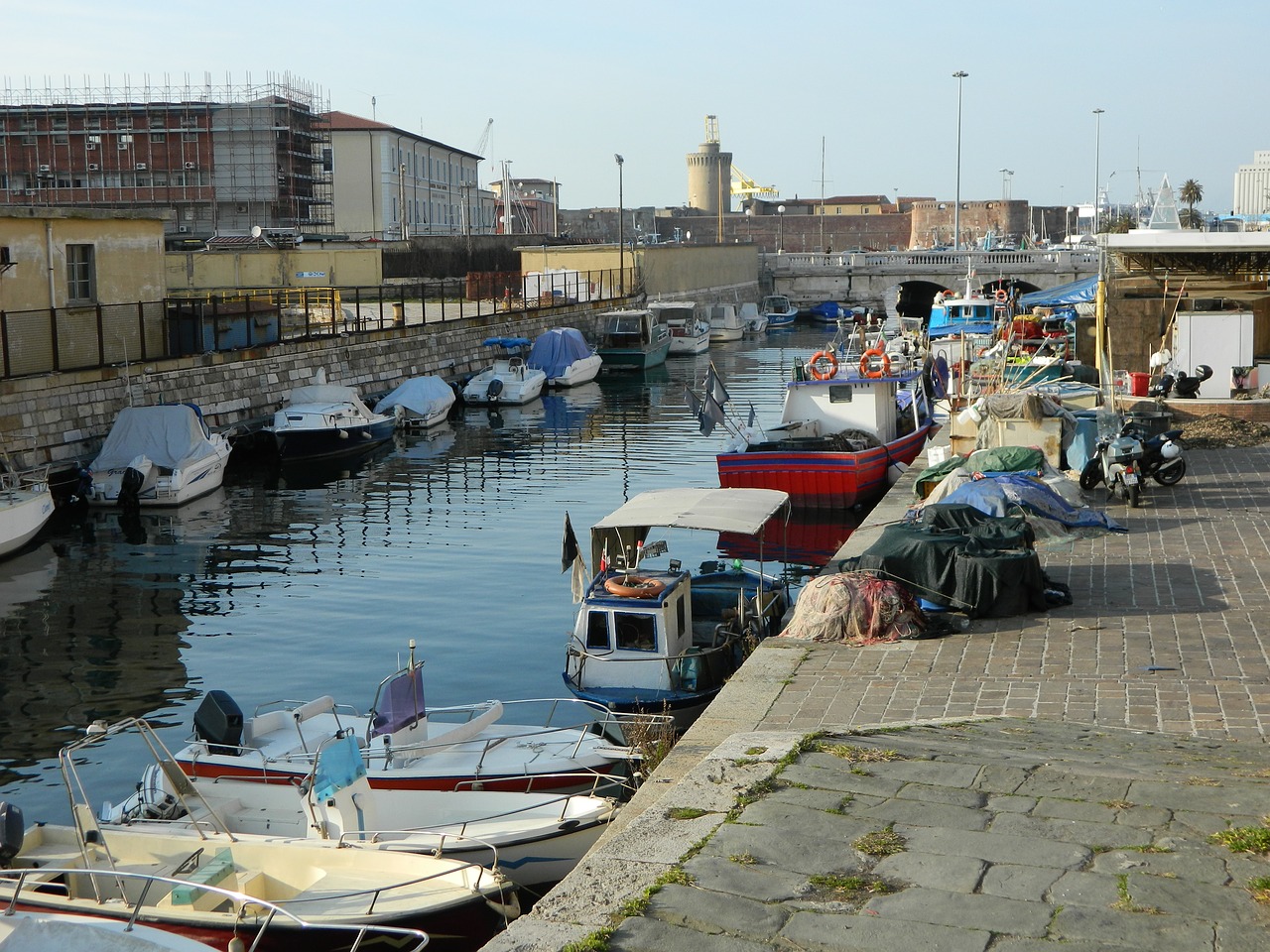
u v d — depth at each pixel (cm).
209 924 966
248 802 1296
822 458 2831
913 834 741
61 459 3312
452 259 8500
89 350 3528
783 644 1389
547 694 1750
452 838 1138
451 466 3872
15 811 1068
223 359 4019
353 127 10525
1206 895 643
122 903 1009
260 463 3975
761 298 10544
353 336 4847
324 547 2753
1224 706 1105
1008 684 1202
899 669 1269
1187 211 10044
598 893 682
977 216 13675
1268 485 2219
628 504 1889
